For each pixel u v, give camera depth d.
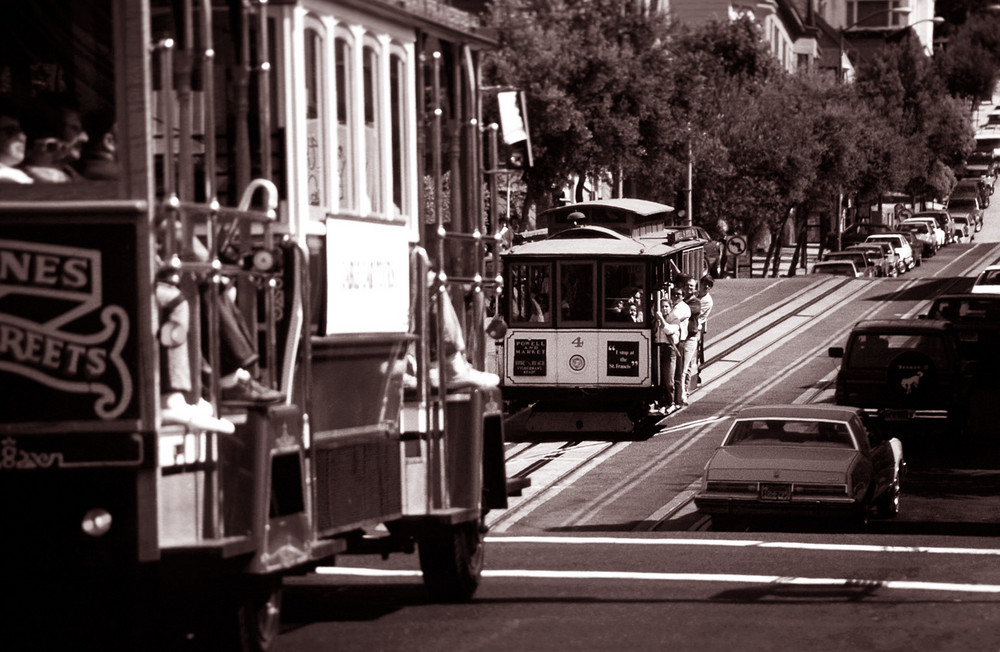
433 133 42.09
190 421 28.98
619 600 44.09
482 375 44.97
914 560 52.06
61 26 28.78
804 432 71.94
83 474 28.47
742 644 37.41
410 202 41.84
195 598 31.69
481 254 46.56
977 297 125.56
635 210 114.88
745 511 67.88
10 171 28.59
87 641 32.72
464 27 45.72
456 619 41.09
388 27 40.28
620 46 156.25
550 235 115.62
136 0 28.16
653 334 102.38
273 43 34.62
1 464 28.50
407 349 41.31
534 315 103.75
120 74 28.23
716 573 49.28
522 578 48.78
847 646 37.25
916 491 82.38
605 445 100.06
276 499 33.06
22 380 28.36
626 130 150.88
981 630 39.38
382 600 44.81
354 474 37.72
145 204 28.11
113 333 28.19
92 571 28.84
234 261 31.34
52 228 28.23
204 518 30.22
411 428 41.91
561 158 147.12
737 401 118.81
